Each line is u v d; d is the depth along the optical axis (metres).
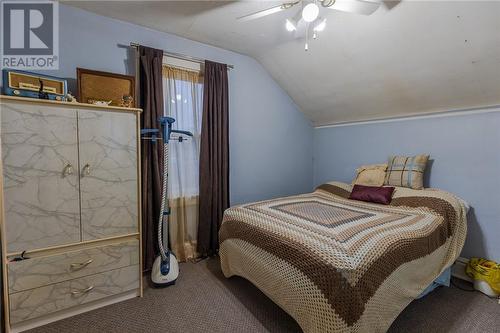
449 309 1.89
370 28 2.13
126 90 2.20
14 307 1.60
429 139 2.75
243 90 3.18
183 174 2.74
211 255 2.87
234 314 1.84
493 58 1.96
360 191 2.74
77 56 2.17
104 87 2.09
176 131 2.34
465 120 2.48
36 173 1.64
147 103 2.36
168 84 2.59
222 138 2.89
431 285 1.99
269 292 1.72
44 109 1.65
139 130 2.02
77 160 1.77
